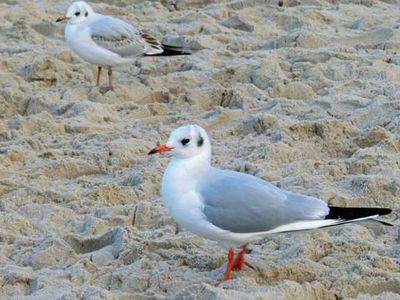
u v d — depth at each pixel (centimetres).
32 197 1245
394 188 1173
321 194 1169
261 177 1245
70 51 1836
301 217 950
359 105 1501
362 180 1188
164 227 1130
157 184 1266
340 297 947
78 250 1106
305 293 935
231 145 1398
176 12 2150
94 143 1425
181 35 1962
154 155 1360
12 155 1377
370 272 973
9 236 1120
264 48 1878
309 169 1268
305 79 1656
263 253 1050
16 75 1730
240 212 946
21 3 2205
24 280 1008
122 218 1162
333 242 1048
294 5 2144
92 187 1268
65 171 1329
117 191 1245
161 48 1728
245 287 943
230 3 2158
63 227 1165
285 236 1081
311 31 1909
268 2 2152
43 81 1722
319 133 1378
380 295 929
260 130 1438
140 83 1706
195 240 1088
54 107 1595
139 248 1061
